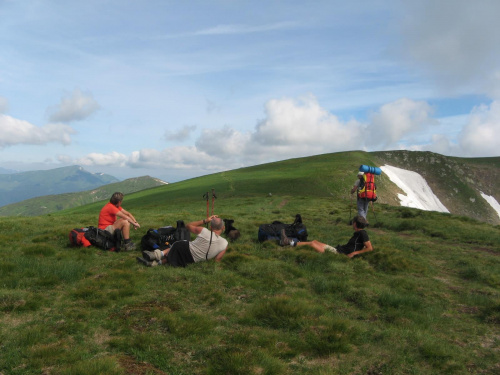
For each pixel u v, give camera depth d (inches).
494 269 414.3
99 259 361.7
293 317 232.5
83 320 213.2
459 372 185.0
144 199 3137.3
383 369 181.5
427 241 615.8
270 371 167.5
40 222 625.6
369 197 645.3
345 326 221.0
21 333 187.3
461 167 6747.1
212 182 3732.8
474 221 945.5
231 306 254.4
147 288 278.7
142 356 174.2
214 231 356.8
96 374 151.3
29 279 279.7
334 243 525.3
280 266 360.2
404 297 286.5
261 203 1685.5
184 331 202.5
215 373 164.4
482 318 271.3
